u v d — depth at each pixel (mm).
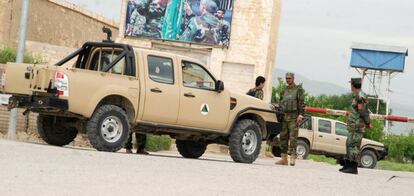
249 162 17297
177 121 16297
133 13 34125
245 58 33156
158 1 33969
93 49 16516
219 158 21969
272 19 33375
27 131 20172
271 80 35312
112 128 15219
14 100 15383
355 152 16406
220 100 16969
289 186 11180
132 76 15672
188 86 16531
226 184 10500
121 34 34219
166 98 16062
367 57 70562
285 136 18219
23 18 19250
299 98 18000
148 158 13867
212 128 16859
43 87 14852
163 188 9219
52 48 32000
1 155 11461
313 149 34531
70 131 16766
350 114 16500
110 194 8164
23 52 19266
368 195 10953
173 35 33781
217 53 33406
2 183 8344
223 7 33406
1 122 19797
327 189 11312
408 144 54531
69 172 10039
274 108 18188
